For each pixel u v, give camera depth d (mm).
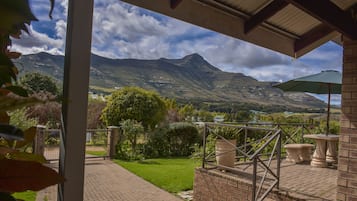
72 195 1367
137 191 5297
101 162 7820
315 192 4004
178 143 9922
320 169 5625
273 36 3701
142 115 9680
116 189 5344
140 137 9336
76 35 1411
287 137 7301
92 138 9039
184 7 2629
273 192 4008
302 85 6551
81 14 1428
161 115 10055
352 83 3637
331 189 4160
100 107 10289
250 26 3240
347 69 3691
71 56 1395
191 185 5809
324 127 7973
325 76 6035
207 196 4844
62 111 1416
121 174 6492
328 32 3762
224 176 4594
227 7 2959
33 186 565
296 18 3484
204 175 4953
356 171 3541
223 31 3025
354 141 3584
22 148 735
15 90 583
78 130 1399
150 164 7887
